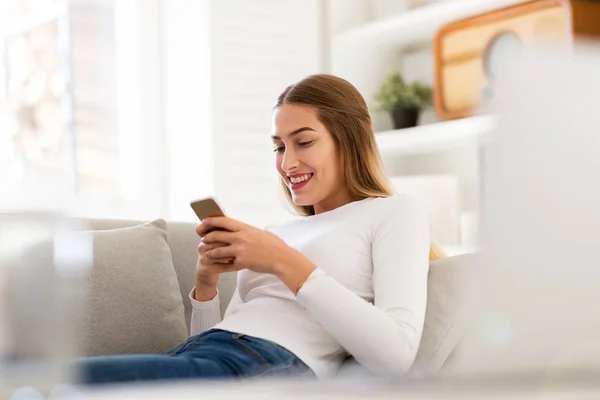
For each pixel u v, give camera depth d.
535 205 0.54
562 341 0.54
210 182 3.05
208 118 3.06
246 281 1.41
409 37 3.27
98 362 1.01
